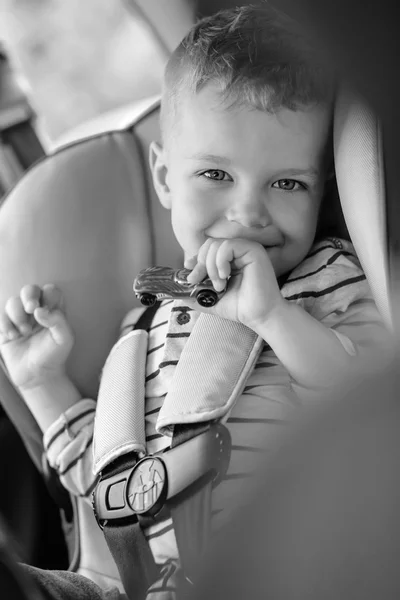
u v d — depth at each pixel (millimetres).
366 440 468
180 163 1003
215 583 498
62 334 1078
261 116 944
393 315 729
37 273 1114
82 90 2342
